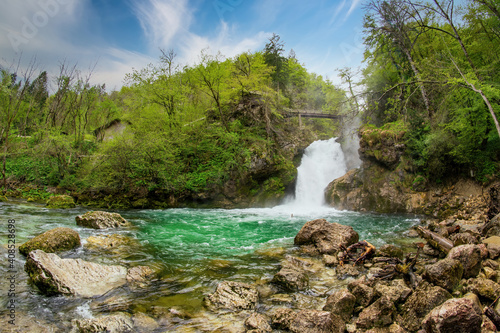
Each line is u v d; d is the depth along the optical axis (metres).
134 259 7.91
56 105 28.08
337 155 25.98
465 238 8.23
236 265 7.70
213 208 21.50
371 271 6.52
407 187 17.83
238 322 4.73
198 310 5.11
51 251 7.72
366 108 15.81
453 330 3.76
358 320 4.63
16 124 25.69
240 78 25.09
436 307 4.15
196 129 24.38
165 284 6.29
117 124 32.53
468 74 11.91
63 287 5.50
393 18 16.55
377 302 4.84
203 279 6.64
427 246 8.63
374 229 12.96
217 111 26.28
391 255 7.82
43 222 11.95
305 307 5.32
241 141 23.52
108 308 5.07
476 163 15.43
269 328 4.47
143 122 24.31
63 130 27.92
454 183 16.48
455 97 14.42
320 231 9.51
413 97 19.62
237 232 12.48
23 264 6.71
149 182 20.66
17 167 23.73
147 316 4.81
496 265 6.22
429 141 16.44
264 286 6.28
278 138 26.89
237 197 22.20
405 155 18.30
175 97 24.17
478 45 15.64
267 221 15.69
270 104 26.58
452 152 15.61
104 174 20.98
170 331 4.38
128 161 20.52
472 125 14.98
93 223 11.55
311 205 23.30
